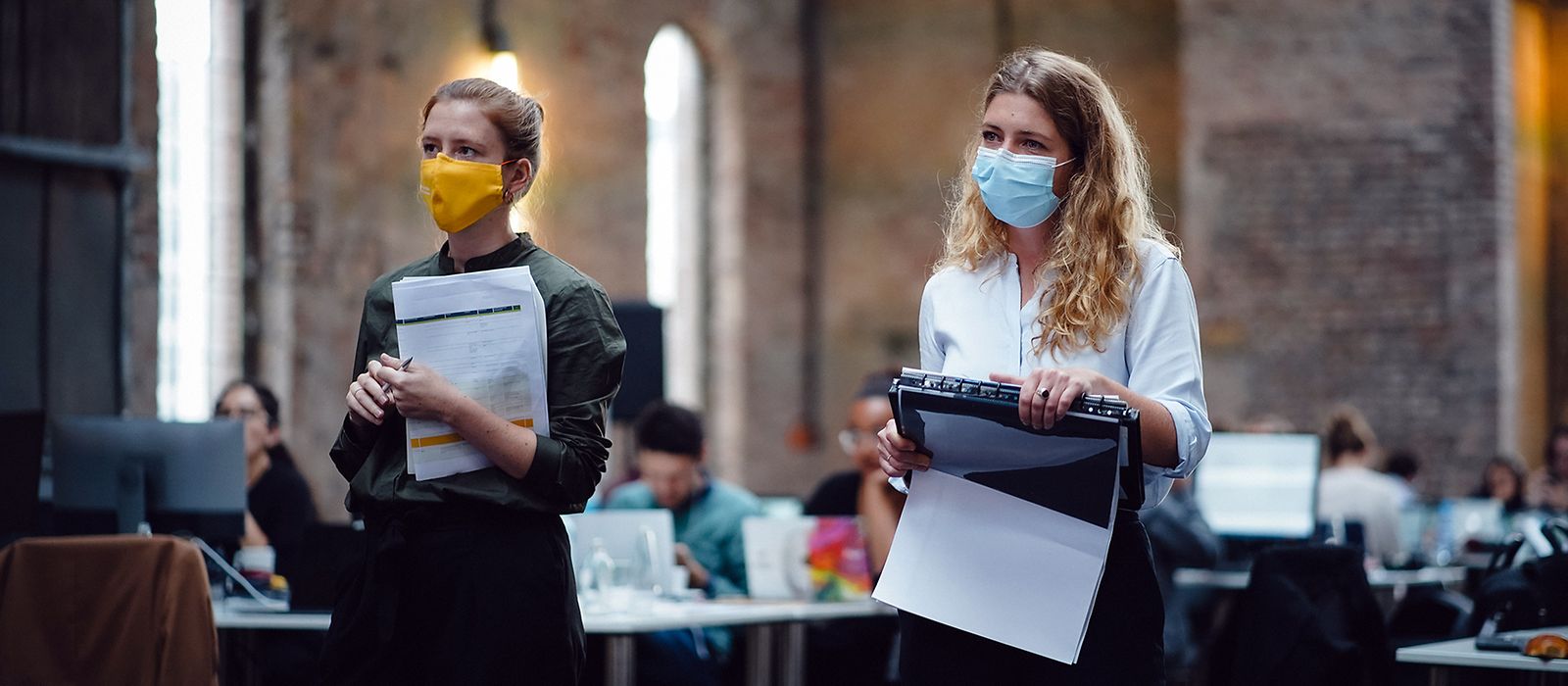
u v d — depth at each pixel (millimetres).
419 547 2756
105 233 6938
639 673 5527
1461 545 9188
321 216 9414
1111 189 2631
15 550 4316
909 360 13016
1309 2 11570
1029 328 2670
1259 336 11648
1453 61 11430
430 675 2750
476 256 2871
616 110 11875
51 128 6656
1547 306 12930
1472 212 11383
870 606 5496
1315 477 7133
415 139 9953
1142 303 2604
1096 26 12523
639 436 6273
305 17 9383
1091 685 2539
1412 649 3586
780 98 13266
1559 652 3396
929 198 12992
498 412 2762
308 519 6215
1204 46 11766
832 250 13344
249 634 5082
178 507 5207
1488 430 11359
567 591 2824
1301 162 11594
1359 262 11516
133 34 8492
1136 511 2617
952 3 12953
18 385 6531
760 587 5633
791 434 13234
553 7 11266
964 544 2625
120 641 4309
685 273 13094
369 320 2895
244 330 9312
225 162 9273
